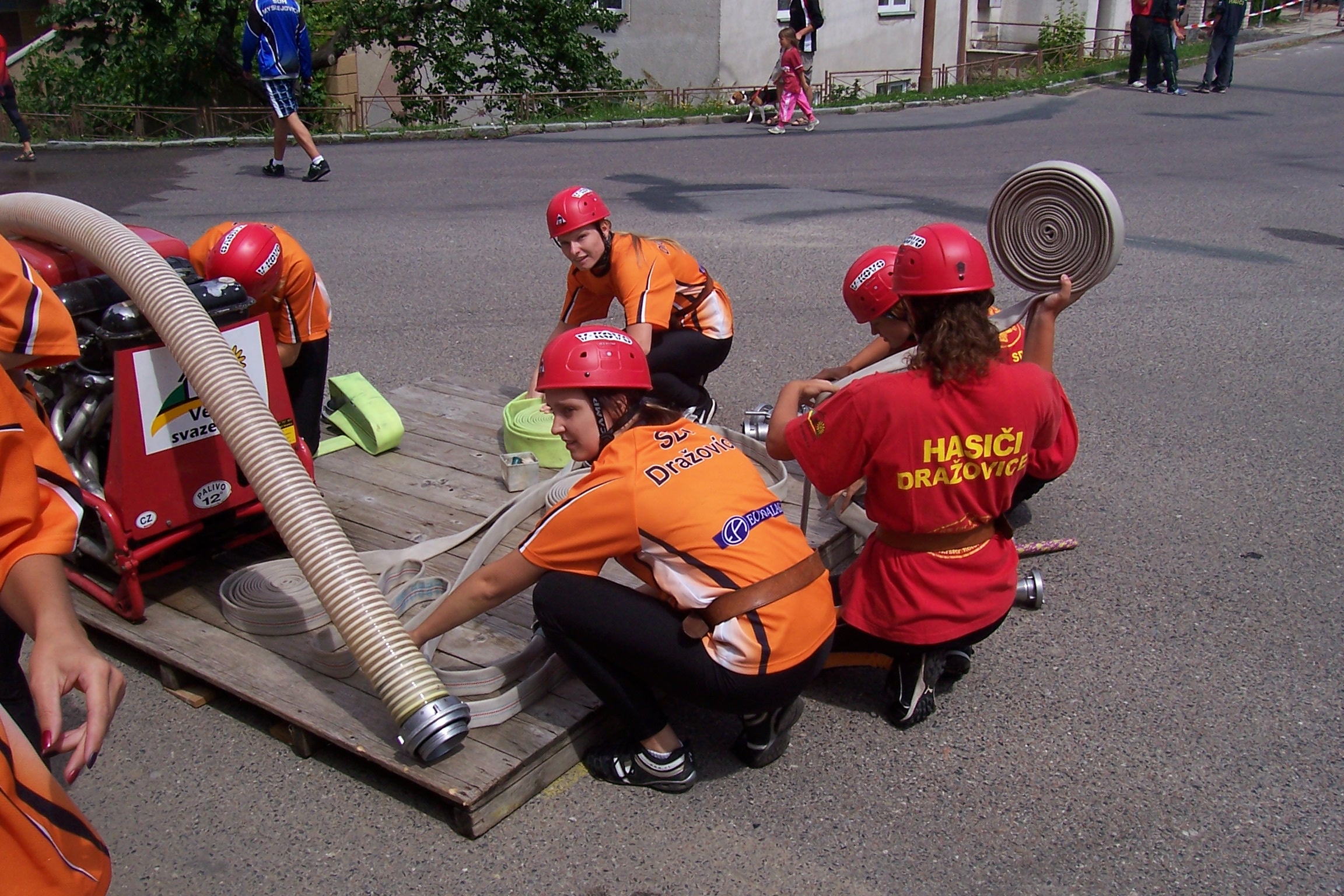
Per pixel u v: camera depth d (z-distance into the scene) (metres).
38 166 11.37
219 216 9.12
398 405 5.18
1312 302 7.00
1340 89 17.11
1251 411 5.38
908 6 19.28
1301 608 3.76
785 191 10.18
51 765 3.06
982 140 12.99
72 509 1.86
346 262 7.89
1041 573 4.00
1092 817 2.84
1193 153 11.92
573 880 2.65
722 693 2.68
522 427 4.49
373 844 2.77
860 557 3.11
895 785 2.96
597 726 3.06
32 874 1.54
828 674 3.45
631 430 2.67
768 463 4.48
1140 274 7.61
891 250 3.86
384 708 3.03
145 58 14.32
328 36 15.18
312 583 2.81
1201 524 4.33
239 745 3.13
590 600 2.70
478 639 3.38
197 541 3.66
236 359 3.07
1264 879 2.63
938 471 2.78
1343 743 3.10
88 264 3.61
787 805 2.89
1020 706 3.28
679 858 2.71
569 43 15.74
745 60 16.53
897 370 3.78
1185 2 18.28
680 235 8.60
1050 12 22.70
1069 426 3.14
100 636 3.62
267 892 2.62
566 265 7.87
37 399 2.26
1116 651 3.54
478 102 16.02
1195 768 3.01
